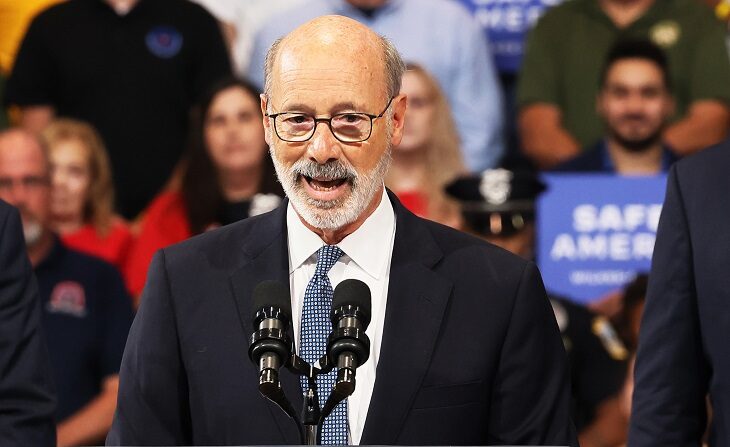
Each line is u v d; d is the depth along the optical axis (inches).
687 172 444.5
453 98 854.5
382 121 383.9
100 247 815.7
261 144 820.0
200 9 866.8
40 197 791.7
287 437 380.2
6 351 453.4
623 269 786.2
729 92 844.0
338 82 375.2
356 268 402.3
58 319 773.3
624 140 840.9
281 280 396.8
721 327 425.4
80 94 855.1
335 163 376.8
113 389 770.8
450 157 840.9
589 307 775.1
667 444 428.5
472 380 388.5
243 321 392.2
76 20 862.5
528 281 402.9
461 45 860.0
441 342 391.9
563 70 860.0
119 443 388.8
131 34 857.5
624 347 761.6
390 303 395.9
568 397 401.7
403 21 859.4
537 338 398.6
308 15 864.3
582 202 787.4
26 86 861.8
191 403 390.6
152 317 398.6
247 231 413.1
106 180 831.1
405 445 382.0
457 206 787.4
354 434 386.3
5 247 462.9
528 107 860.6
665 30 855.1
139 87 852.0
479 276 402.3
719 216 432.5
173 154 846.5
